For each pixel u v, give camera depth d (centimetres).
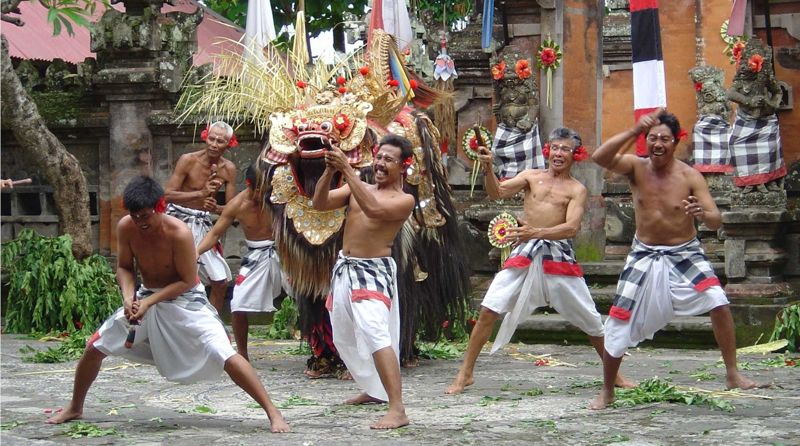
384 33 835
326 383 766
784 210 983
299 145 648
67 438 546
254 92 883
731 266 989
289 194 775
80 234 1122
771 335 943
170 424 584
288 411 631
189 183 973
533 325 1003
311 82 864
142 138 1160
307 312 789
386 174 604
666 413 601
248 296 850
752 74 995
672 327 962
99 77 1159
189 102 1155
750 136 997
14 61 1485
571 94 1088
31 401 681
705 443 516
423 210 818
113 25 1157
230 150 1146
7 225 1191
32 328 1097
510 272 712
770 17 1157
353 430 561
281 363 876
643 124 640
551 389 709
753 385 678
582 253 1095
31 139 1086
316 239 761
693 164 1312
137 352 583
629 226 1204
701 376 745
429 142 827
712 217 641
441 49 1248
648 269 643
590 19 1105
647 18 847
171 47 1173
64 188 1113
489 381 753
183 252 559
